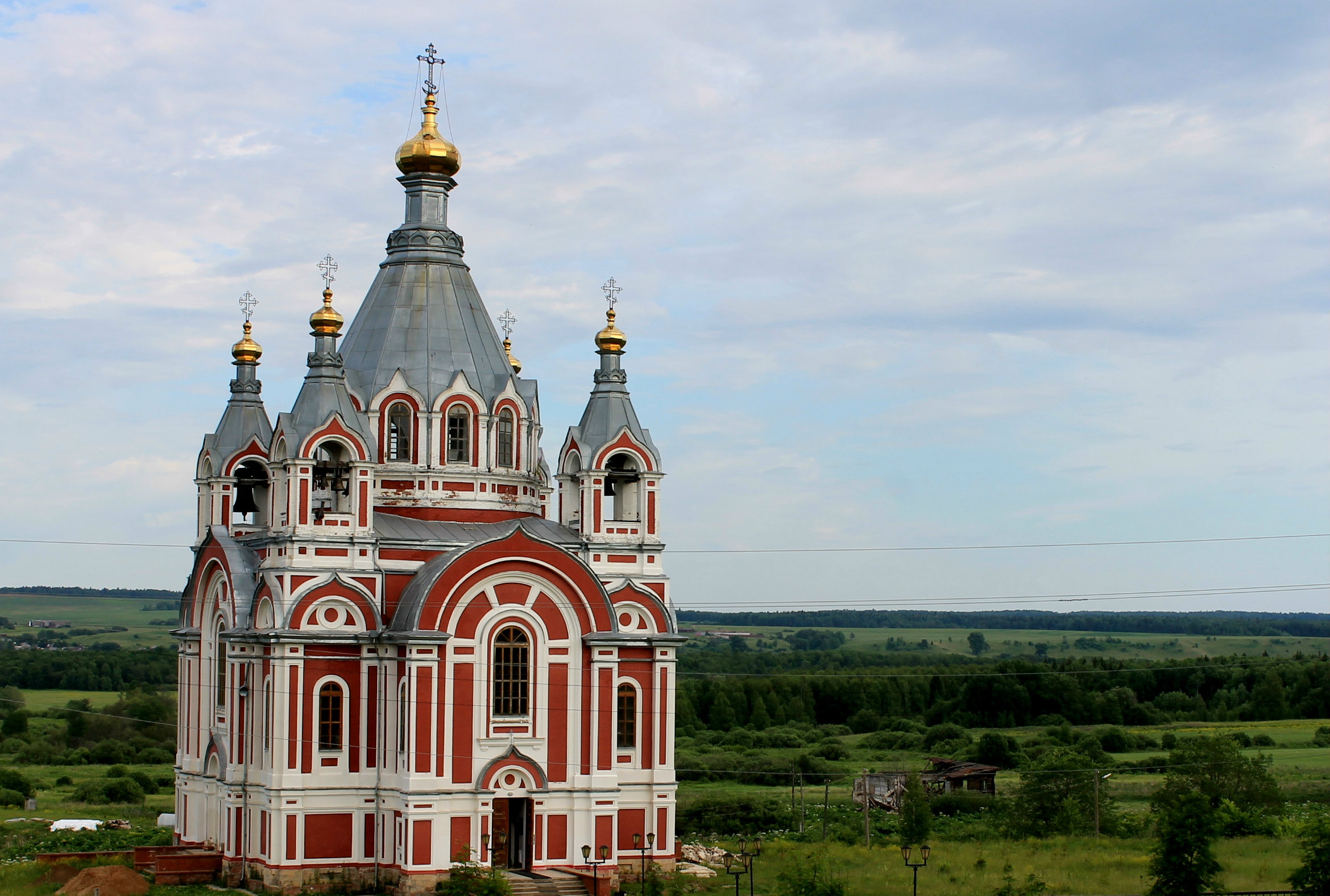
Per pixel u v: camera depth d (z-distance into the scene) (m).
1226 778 113.88
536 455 89.69
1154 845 73.75
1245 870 85.00
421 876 75.44
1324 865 69.50
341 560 79.06
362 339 87.12
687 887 78.69
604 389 86.50
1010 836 110.31
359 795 78.12
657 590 84.56
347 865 77.75
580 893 76.12
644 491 85.50
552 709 79.12
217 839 85.31
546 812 78.69
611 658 80.12
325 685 78.06
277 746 76.81
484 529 83.69
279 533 79.44
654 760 82.00
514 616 78.56
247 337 95.44
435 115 91.31
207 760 86.88
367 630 78.81
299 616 77.50
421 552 81.31
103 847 97.00
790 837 111.06
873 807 127.31
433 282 88.06
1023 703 192.38
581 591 79.69
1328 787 133.38
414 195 90.38
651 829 81.62
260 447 93.38
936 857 92.44
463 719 77.19
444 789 76.19
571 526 86.81
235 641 81.44
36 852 94.94
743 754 165.25
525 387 88.75
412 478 83.88
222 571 85.62
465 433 85.56
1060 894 77.62
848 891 73.88
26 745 173.75
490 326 89.38
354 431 79.81
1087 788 113.00
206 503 93.62
